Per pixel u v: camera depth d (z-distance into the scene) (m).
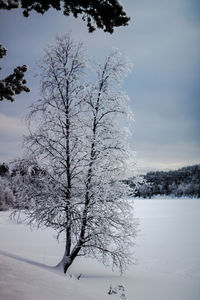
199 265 13.92
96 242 10.80
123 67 11.48
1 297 4.93
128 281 10.91
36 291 5.76
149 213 53.38
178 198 147.25
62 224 10.70
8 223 30.70
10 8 4.82
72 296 6.13
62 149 11.04
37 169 10.80
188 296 9.01
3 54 5.23
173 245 19.83
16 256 9.87
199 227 30.92
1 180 36.59
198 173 157.88
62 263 10.57
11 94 5.00
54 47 11.15
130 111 11.46
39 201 10.55
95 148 10.72
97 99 11.30
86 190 10.54
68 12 6.26
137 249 18.34
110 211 10.84
